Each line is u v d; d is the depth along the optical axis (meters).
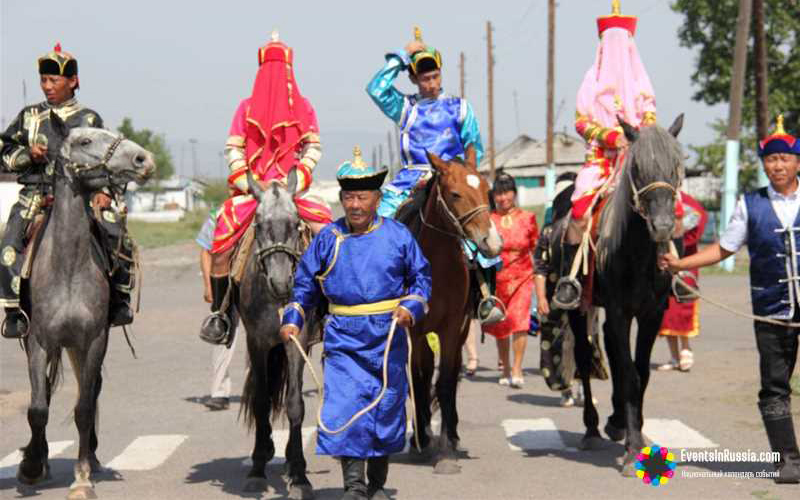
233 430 12.35
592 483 9.38
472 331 16.61
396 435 8.06
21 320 9.65
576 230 10.77
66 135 9.29
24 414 13.58
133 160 9.26
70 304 9.27
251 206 10.13
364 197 8.11
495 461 10.41
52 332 9.30
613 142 10.71
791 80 51.38
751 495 8.82
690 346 19.48
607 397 14.39
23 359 18.84
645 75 11.53
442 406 10.07
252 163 10.55
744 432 11.60
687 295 10.23
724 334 21.30
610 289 9.93
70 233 9.27
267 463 10.58
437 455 10.27
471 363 16.61
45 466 9.79
